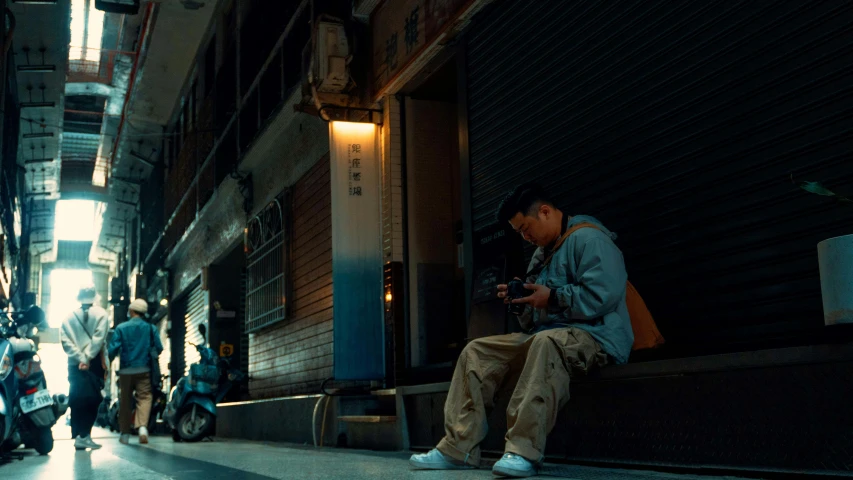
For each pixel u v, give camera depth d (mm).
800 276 3377
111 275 39875
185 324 19453
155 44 16766
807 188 2637
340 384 8227
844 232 3197
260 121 11445
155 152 22953
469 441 3820
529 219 3791
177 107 20062
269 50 11781
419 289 7215
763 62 3619
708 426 3127
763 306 3557
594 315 3502
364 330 7227
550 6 5344
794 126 3441
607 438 3654
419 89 7449
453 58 6801
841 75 3234
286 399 9242
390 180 7387
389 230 7316
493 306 5719
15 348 7195
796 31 3453
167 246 20594
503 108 5867
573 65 5070
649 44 4387
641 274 4371
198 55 17031
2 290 15422
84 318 8445
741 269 3695
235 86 13852
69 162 32188
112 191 27094
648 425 3424
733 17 3805
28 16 13719
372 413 7156
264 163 11977
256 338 12242
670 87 4219
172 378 19906
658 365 3332
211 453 7098
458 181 7605
